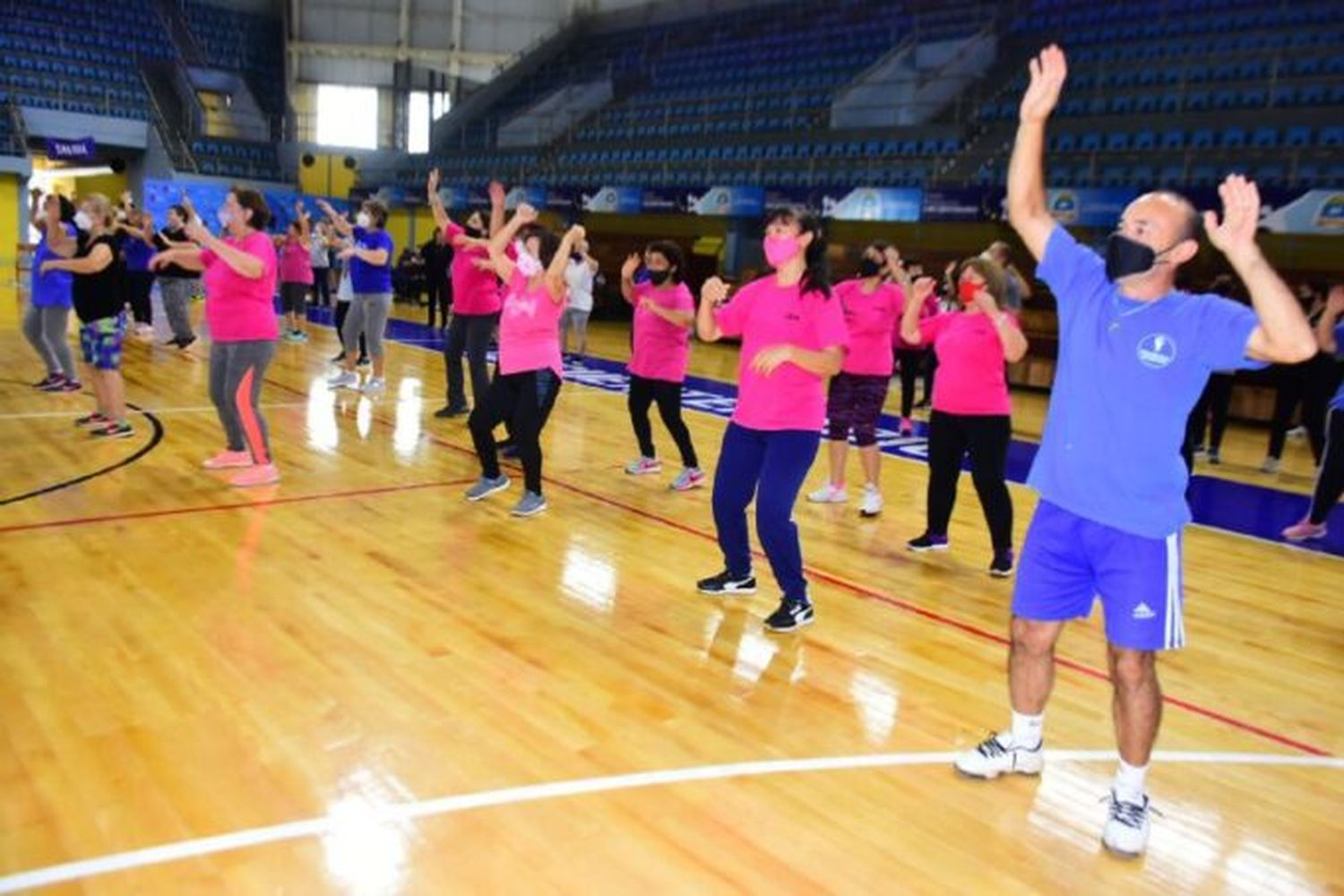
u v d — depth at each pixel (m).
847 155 16.62
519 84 23.81
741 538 4.43
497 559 4.79
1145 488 2.58
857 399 6.01
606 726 3.23
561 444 7.56
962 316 5.05
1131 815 2.70
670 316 6.04
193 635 3.70
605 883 2.43
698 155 18.67
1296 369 8.39
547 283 5.29
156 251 11.11
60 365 8.07
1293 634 4.55
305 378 9.48
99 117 20.59
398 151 23.20
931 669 3.85
